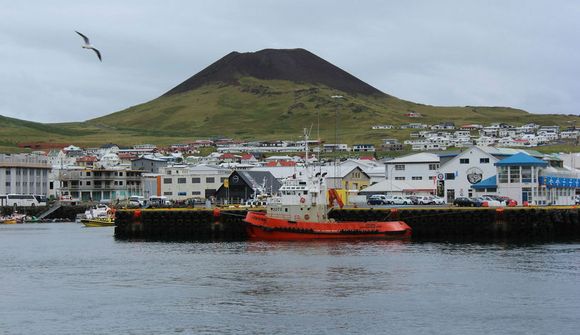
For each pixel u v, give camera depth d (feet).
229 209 493.36
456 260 352.69
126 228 488.85
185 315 248.11
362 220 474.49
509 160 577.02
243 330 229.86
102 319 244.42
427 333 225.97
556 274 311.47
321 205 456.86
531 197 573.74
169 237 484.33
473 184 594.24
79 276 324.19
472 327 231.91
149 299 272.10
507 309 252.42
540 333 225.56
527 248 400.06
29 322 241.96
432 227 465.47
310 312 250.37
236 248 411.13
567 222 462.60
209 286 294.05
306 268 333.42
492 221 463.01
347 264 343.26
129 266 350.64
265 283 298.76
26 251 423.23
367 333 226.38
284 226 448.65
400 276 310.65
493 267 330.54
